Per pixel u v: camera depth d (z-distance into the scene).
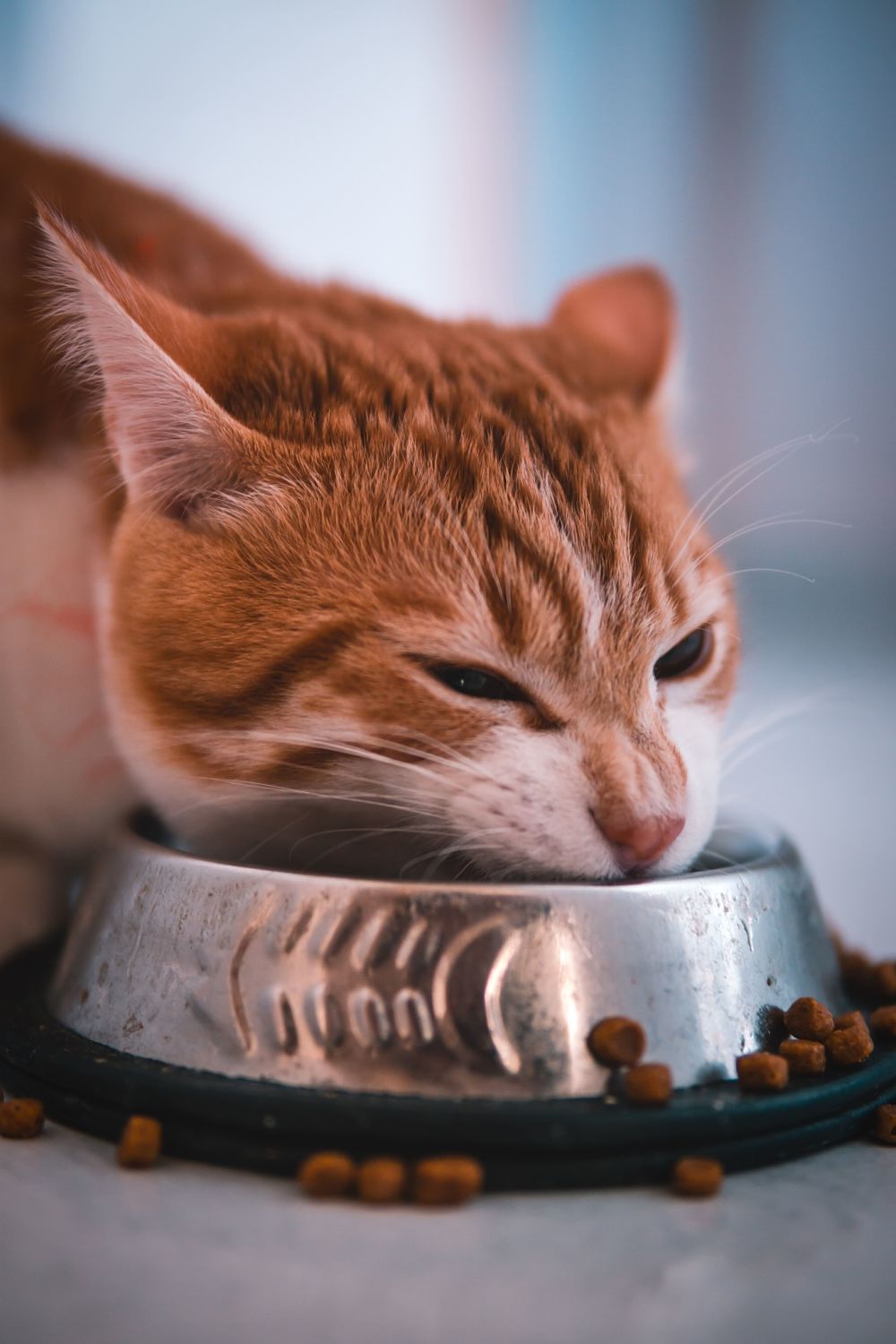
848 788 0.99
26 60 0.83
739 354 1.03
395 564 0.41
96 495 0.47
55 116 0.84
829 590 1.10
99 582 0.46
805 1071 0.39
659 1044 0.38
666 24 0.99
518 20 0.96
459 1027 0.37
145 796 0.47
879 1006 0.46
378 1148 0.36
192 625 0.42
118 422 0.42
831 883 0.77
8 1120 0.39
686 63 1.00
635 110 1.00
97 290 0.41
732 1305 0.33
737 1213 0.36
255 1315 0.32
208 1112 0.37
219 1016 0.38
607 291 0.54
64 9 0.83
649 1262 0.34
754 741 0.75
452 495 0.42
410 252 0.95
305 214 0.91
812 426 1.02
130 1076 0.38
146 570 0.43
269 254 0.59
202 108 0.87
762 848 0.45
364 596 0.41
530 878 0.41
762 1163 0.38
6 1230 0.35
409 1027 0.37
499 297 0.98
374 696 0.41
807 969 0.42
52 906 0.50
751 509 0.83
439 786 0.41
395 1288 0.33
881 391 1.02
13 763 0.49
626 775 0.41
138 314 0.42
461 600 0.41
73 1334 0.32
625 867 0.41
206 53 0.87
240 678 0.42
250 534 0.42
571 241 1.00
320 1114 0.36
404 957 0.37
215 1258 0.34
